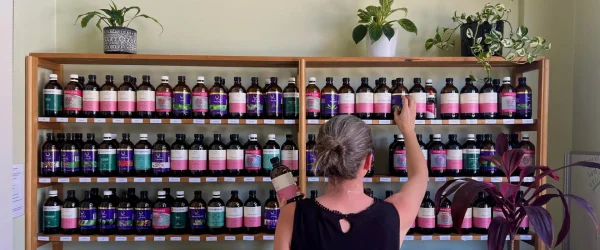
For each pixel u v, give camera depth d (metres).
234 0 2.57
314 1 2.58
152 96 2.29
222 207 2.31
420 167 1.37
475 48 2.24
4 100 1.23
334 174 1.21
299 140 2.23
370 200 1.25
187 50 2.55
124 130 2.52
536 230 1.50
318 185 2.55
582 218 2.23
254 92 2.30
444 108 2.32
